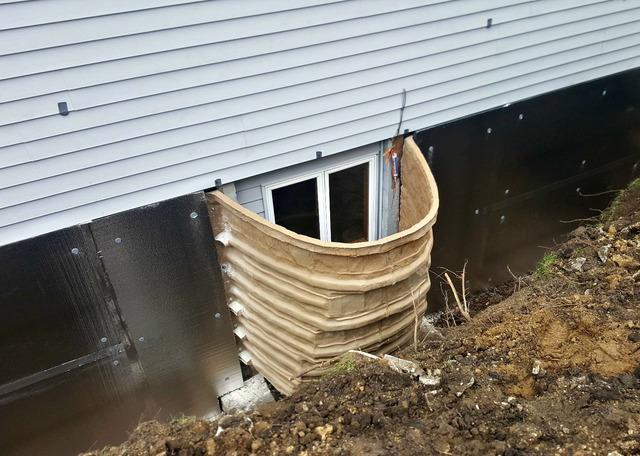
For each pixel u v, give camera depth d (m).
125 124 3.13
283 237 3.36
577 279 3.66
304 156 3.95
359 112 4.02
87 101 2.95
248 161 3.71
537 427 2.42
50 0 2.61
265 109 3.56
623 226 4.24
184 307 3.97
